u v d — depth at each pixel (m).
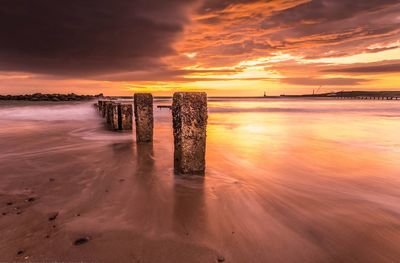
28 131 11.30
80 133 10.70
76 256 2.74
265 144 8.62
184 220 3.49
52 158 6.50
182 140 5.16
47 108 30.39
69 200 4.06
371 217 3.63
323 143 8.94
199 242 3.02
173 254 2.80
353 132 11.82
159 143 8.48
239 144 8.57
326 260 2.74
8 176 5.12
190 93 5.08
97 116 19.67
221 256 2.78
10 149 7.53
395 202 4.13
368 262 2.71
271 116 22.06
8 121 15.88
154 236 3.12
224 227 3.34
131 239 3.06
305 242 3.04
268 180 5.05
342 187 4.75
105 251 2.83
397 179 5.21
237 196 4.27
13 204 3.90
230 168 5.77
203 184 4.77
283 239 3.10
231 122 16.44
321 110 31.66
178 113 5.19
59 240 3.01
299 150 7.73
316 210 3.83
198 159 5.28
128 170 5.55
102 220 3.47
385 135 10.94
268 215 3.66
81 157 6.61
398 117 20.67
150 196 4.23
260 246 2.96
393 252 2.87
